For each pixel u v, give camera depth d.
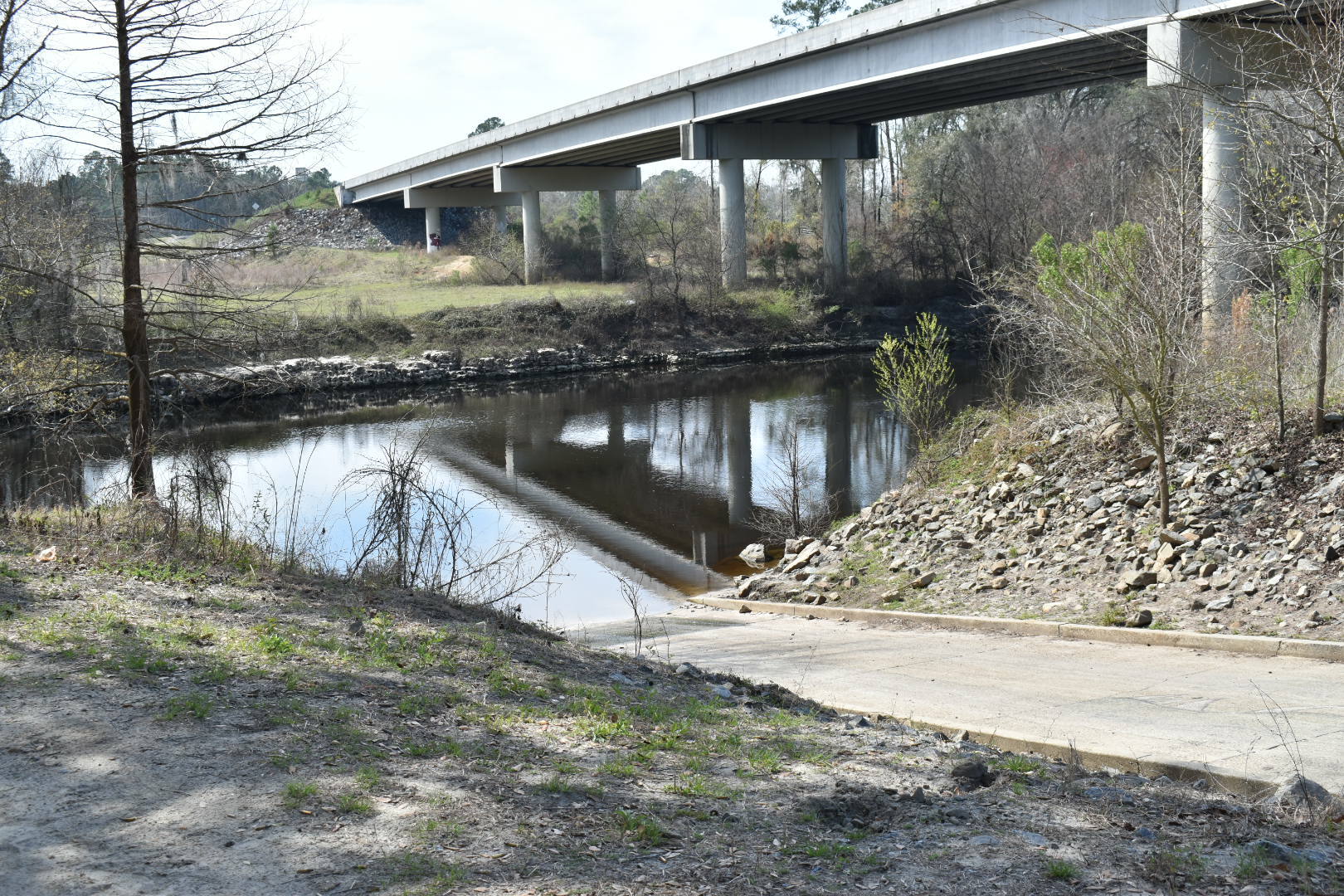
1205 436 14.50
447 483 26.23
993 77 37.06
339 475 26.48
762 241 71.38
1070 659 10.60
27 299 20.94
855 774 6.52
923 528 16.34
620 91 54.84
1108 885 4.70
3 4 17.00
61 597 9.13
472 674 8.12
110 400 20.98
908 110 51.41
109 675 7.14
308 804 5.34
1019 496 15.71
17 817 5.10
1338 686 8.77
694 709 8.06
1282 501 12.60
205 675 7.26
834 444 29.75
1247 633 10.54
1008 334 20.44
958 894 4.61
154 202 19.86
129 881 4.52
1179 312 13.42
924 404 19.72
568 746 6.59
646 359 53.03
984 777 6.45
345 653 8.15
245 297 21.19
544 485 25.95
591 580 17.97
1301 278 15.16
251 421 38.03
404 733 6.51
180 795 5.41
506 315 54.34
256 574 11.06
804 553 17.06
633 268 69.69
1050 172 52.88
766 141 54.47
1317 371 13.27
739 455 29.00
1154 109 46.75
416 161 84.44
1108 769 7.24
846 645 12.22
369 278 75.12
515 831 5.17
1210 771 6.73
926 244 62.34
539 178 70.81
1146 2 24.47
